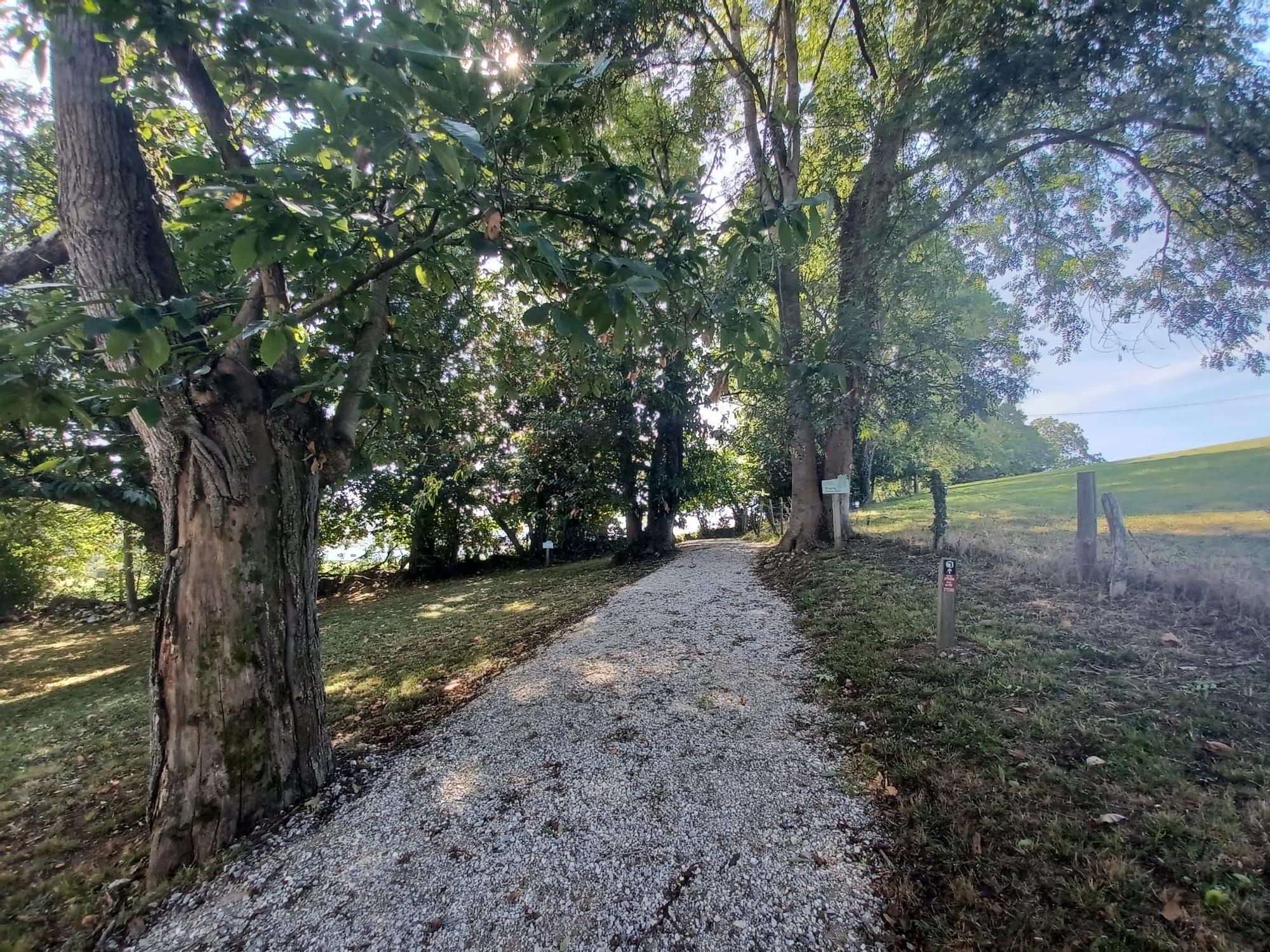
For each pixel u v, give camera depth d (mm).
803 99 9109
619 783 3285
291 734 3299
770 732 3717
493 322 6289
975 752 3074
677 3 6578
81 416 1522
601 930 2270
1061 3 5102
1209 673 3500
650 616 7152
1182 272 7047
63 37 2762
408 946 2275
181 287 3062
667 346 2654
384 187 1860
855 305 7387
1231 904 1973
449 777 3512
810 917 2227
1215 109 5078
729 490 18438
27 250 3621
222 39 1994
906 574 6945
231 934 2412
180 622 3074
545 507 16281
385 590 16578
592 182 2016
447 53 1310
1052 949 1935
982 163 6727
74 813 3623
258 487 3219
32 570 15250
